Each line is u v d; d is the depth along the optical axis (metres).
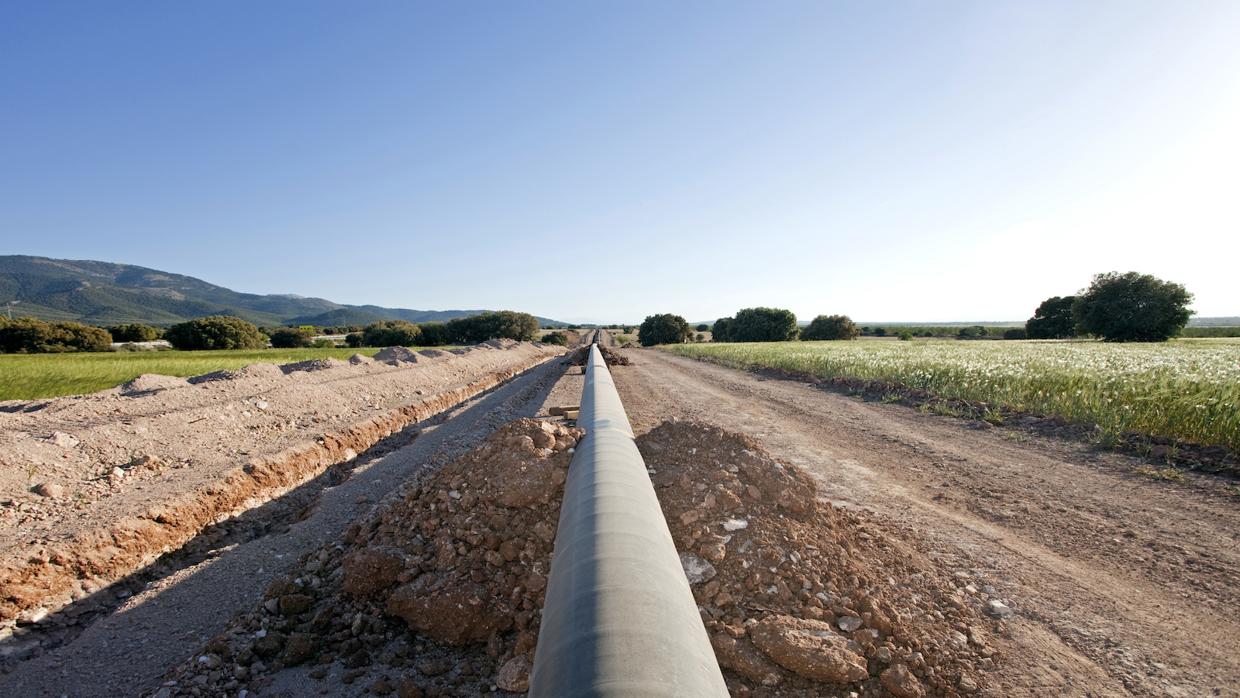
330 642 3.71
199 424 9.41
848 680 2.91
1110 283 41.66
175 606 4.54
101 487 6.78
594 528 2.99
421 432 12.06
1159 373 10.54
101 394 11.60
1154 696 2.85
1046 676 3.02
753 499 4.43
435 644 3.69
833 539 4.21
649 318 70.00
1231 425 7.18
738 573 3.67
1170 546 4.64
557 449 5.04
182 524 6.52
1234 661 3.12
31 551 5.04
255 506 7.69
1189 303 39.28
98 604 5.12
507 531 4.22
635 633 2.10
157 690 3.29
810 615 3.36
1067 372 11.43
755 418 11.27
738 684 2.96
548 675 2.04
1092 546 4.69
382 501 6.20
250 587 4.85
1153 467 6.94
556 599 2.52
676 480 4.62
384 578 3.97
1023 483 6.50
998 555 4.52
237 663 3.48
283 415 11.43
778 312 63.34
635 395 15.53
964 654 3.18
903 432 9.57
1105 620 3.56
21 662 4.02
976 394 11.73
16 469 6.37
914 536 4.92
